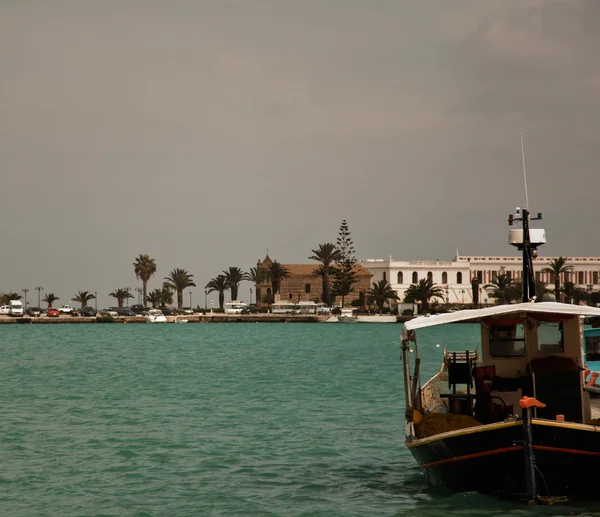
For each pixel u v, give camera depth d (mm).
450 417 24203
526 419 21797
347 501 25641
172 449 33812
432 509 23859
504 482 22953
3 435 37406
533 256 28781
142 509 25125
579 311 22984
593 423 23688
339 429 38375
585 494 22734
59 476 29203
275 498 26203
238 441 35469
